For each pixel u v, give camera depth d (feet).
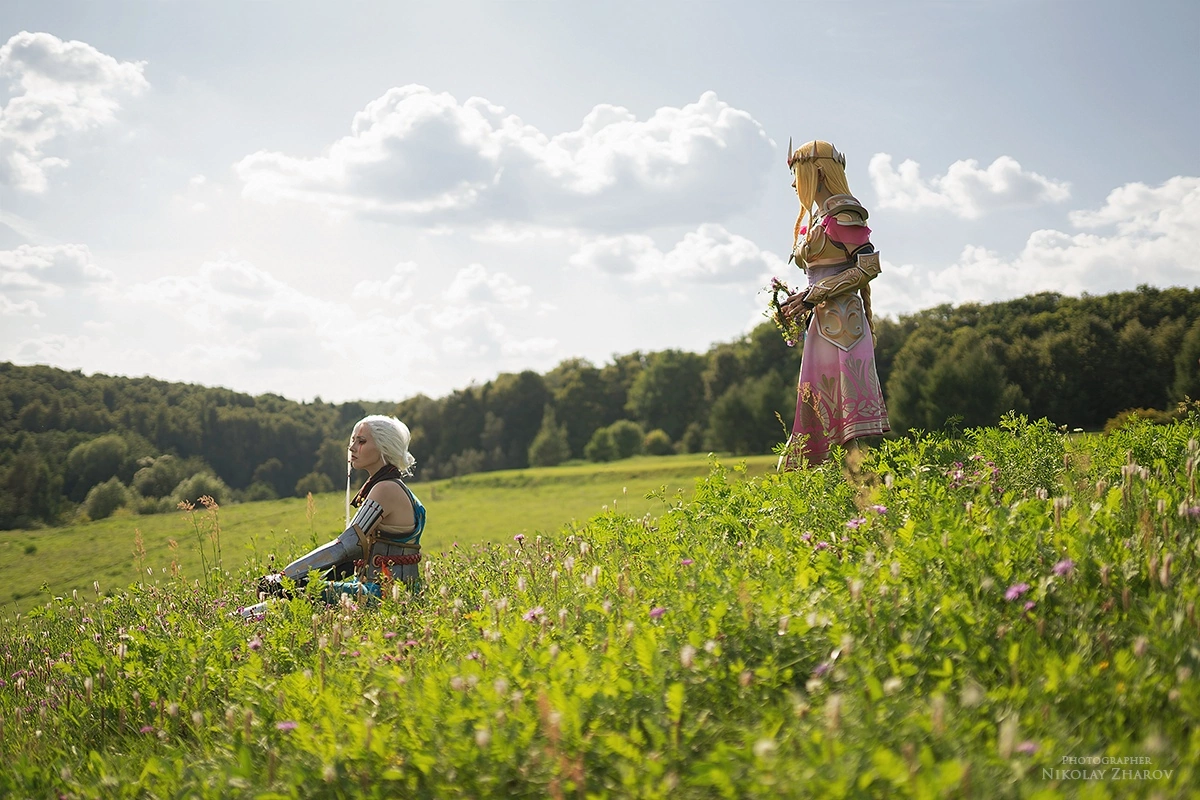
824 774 7.51
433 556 26.13
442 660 13.01
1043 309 261.85
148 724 14.46
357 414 497.87
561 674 10.24
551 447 413.39
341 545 20.29
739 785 7.84
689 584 13.08
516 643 11.63
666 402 426.92
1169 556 9.89
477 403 474.08
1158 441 22.63
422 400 492.54
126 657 16.80
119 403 428.56
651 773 8.34
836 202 25.40
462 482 258.98
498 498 189.98
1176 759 7.51
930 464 21.79
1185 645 8.96
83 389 426.10
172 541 29.40
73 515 309.01
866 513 15.31
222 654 15.81
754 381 317.22
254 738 11.94
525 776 8.91
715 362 376.48
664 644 11.02
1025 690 8.55
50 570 91.56
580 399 460.96
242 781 10.28
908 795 7.06
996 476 18.97
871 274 24.84
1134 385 225.76
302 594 18.79
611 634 11.73
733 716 9.68
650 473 209.77
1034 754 7.50
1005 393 217.56
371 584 19.34
